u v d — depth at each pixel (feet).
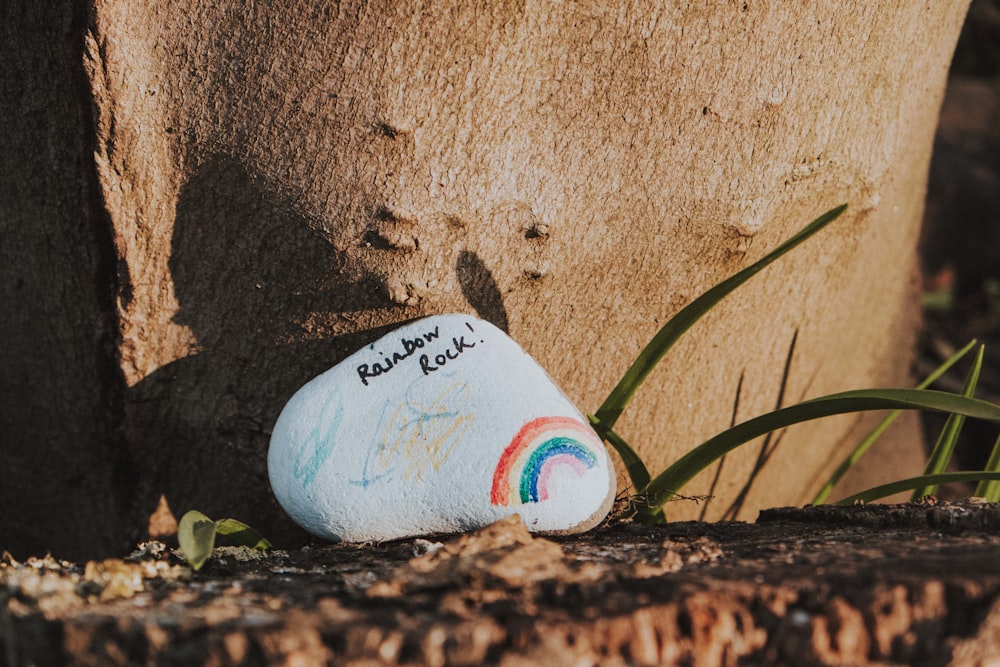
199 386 1.77
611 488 1.66
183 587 1.49
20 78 1.67
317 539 1.78
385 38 1.62
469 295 1.72
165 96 1.65
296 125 1.65
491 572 1.45
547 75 1.66
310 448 1.65
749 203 1.76
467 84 1.64
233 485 1.83
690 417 1.89
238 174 1.67
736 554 1.53
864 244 1.94
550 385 1.68
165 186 1.68
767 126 1.73
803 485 2.09
